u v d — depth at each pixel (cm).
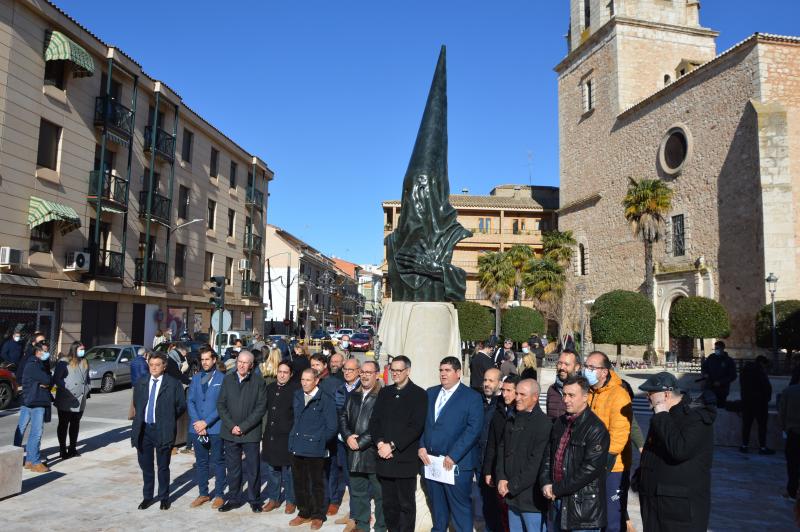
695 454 408
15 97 1825
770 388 1038
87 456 948
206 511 680
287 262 5588
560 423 460
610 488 509
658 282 3312
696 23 3994
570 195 4422
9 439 1088
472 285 5422
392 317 822
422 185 861
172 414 686
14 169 1827
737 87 2817
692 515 405
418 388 552
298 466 641
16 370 1526
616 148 3862
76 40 2102
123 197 2366
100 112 2239
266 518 660
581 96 4303
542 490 454
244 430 665
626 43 3875
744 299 2714
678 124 3225
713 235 2934
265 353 1064
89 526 620
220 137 3300
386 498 547
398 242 877
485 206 5425
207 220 3186
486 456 525
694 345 2986
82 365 954
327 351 1172
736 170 2795
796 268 2564
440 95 908
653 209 3247
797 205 2633
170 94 2684
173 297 2772
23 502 700
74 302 2108
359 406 605
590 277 4106
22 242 1866
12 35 1808
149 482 682
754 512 702
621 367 2814
